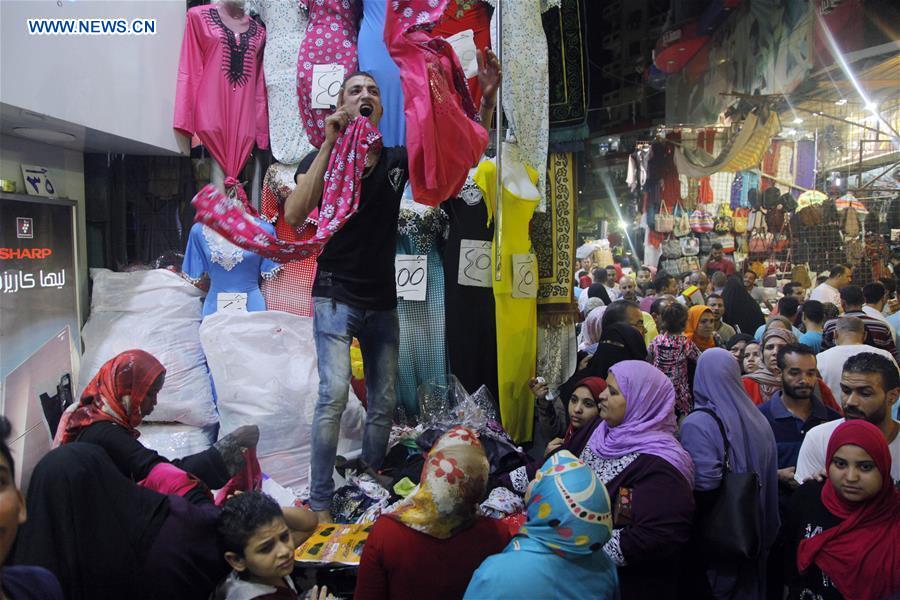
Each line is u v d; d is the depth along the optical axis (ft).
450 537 5.38
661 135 22.61
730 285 16.56
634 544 6.45
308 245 6.82
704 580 7.33
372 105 7.68
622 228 26.43
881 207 18.69
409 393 11.53
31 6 8.08
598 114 25.39
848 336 11.21
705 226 21.72
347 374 8.18
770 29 16.51
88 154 11.86
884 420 7.68
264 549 5.39
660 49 20.75
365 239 8.04
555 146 12.50
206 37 11.00
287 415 9.68
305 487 9.50
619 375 7.34
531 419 11.86
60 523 4.90
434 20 7.75
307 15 11.10
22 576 3.96
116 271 12.08
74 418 6.34
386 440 9.05
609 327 10.45
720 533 7.01
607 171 26.63
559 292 12.46
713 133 19.89
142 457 6.14
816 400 9.37
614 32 24.34
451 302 11.28
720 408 7.88
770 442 7.97
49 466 5.01
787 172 20.13
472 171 11.09
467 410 10.07
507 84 11.31
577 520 4.83
